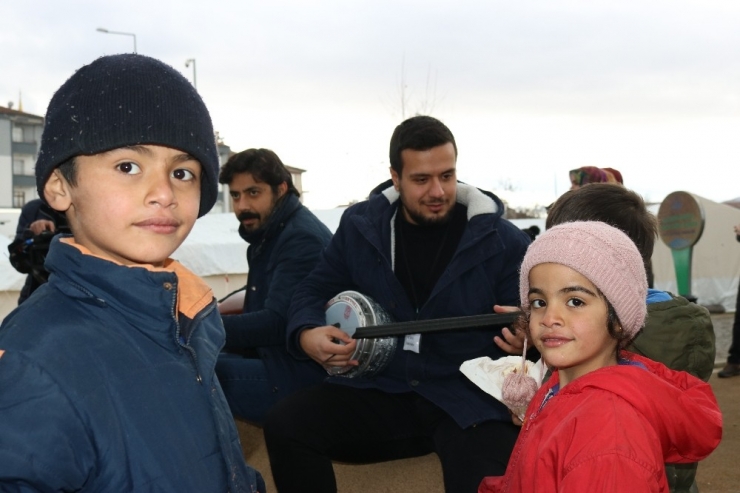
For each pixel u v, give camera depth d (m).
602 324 1.61
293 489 2.82
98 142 1.27
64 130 1.30
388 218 3.21
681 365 1.92
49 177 1.36
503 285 3.04
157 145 1.32
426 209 3.07
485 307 3.02
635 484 1.35
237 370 3.61
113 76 1.30
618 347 1.70
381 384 3.01
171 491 1.26
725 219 13.30
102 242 1.34
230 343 3.50
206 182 1.51
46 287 1.31
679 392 1.56
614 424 1.42
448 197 3.09
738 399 5.29
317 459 2.82
